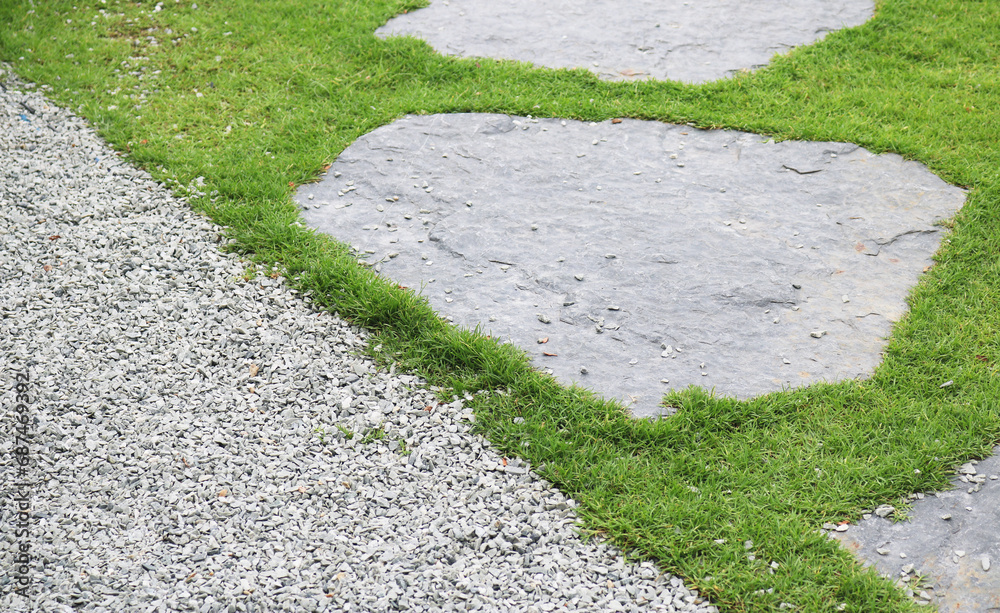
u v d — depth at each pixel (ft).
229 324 15.53
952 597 10.98
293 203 18.67
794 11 27.91
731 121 21.99
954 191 19.13
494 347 14.93
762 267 17.24
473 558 11.60
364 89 23.30
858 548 11.70
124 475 12.56
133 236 17.58
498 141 21.42
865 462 12.92
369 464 13.01
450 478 12.82
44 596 10.69
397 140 21.29
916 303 16.06
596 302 16.33
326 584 11.09
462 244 17.81
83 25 26.00
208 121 21.63
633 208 19.07
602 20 27.55
